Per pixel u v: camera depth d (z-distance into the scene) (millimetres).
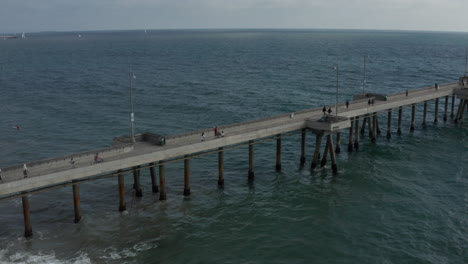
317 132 56594
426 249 38562
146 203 47281
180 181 54000
